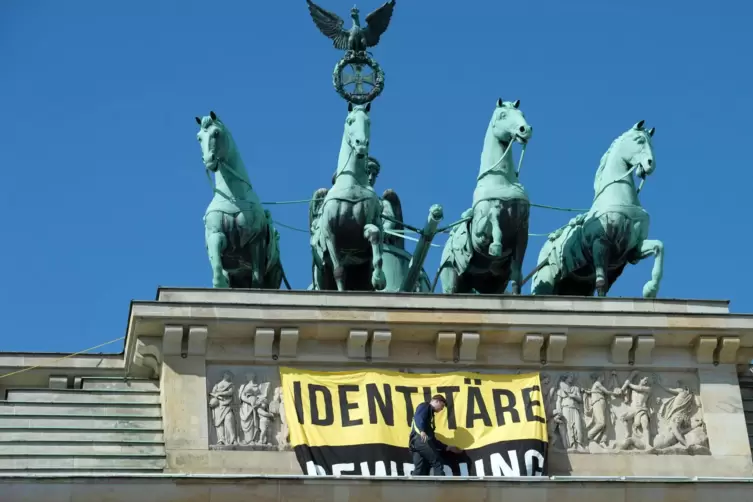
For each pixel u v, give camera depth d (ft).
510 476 257.96
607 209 292.20
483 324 271.90
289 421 264.52
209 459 262.47
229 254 286.46
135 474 245.86
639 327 275.18
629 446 271.49
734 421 274.36
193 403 265.13
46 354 275.18
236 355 268.82
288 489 247.50
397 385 269.23
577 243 295.89
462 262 295.89
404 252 333.42
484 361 273.75
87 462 262.06
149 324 266.16
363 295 274.16
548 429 270.67
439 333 271.49
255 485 246.88
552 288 302.66
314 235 295.07
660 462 270.67
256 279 286.25
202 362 267.59
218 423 264.52
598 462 269.85
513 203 288.51
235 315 267.80
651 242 290.56
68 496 243.19
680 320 275.80
